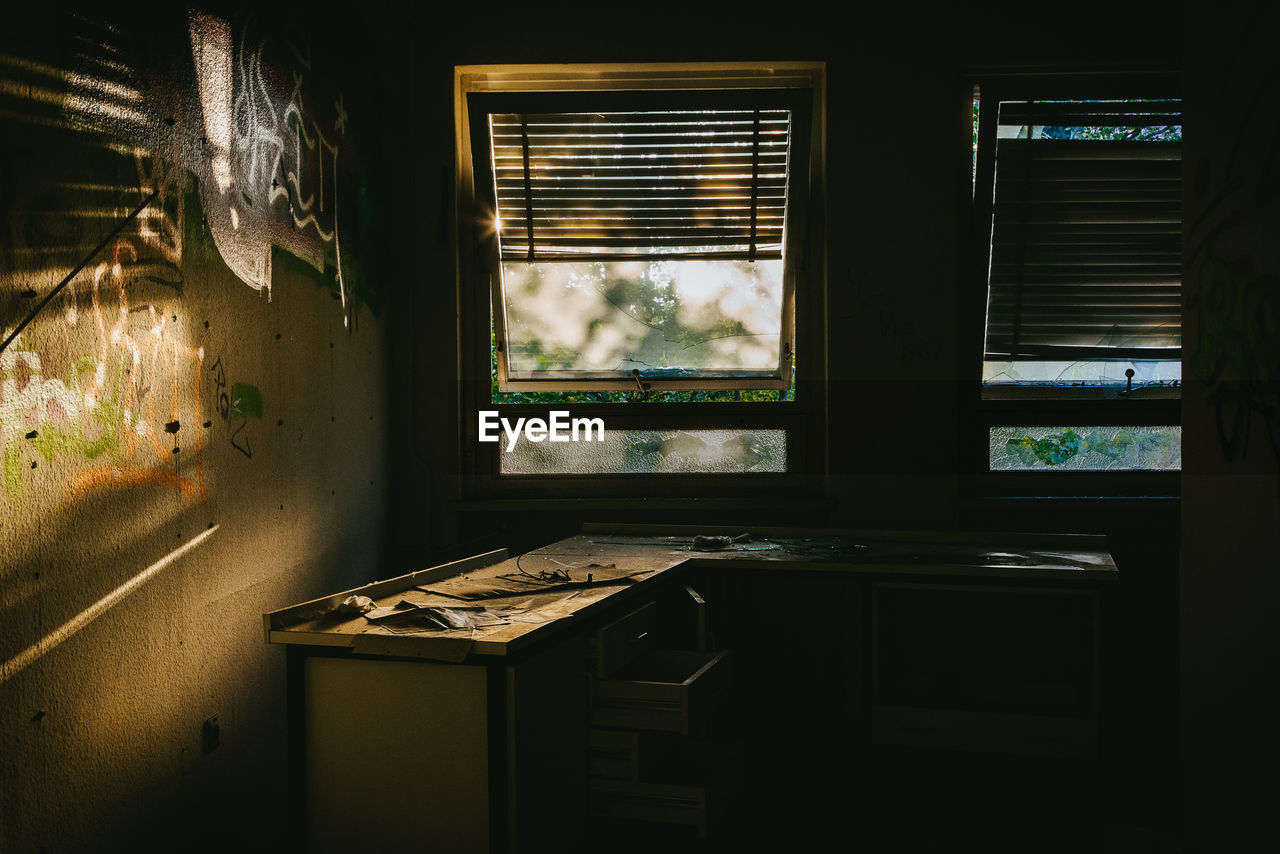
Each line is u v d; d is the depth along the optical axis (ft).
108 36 6.44
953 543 11.74
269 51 8.95
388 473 12.43
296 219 9.56
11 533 5.48
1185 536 7.68
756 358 13.32
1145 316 13.05
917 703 10.44
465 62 12.64
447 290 12.80
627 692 8.10
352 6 11.10
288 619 7.24
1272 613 6.22
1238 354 6.73
